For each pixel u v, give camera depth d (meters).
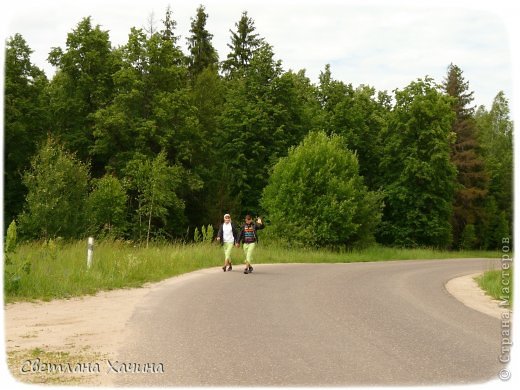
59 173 23.86
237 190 46.94
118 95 41.12
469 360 7.02
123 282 13.47
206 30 58.53
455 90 64.81
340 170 35.66
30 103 40.16
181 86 46.03
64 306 10.24
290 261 25.25
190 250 20.94
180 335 7.91
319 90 56.19
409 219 49.53
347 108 52.75
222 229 18.02
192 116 44.66
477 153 64.50
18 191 38.91
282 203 33.97
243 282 14.54
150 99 43.91
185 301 10.98
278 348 7.29
